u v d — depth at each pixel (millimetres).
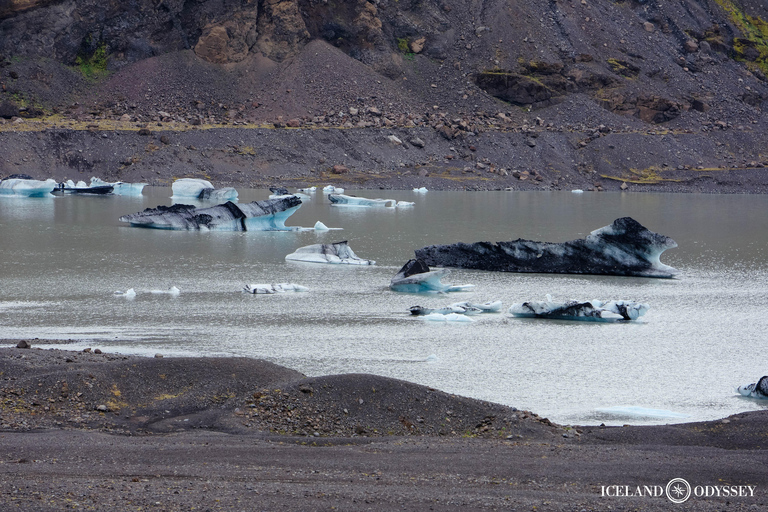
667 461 48469
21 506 36375
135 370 65438
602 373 80688
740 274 158125
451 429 58531
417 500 39344
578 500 40219
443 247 164000
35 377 62250
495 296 127750
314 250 165500
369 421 58812
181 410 59875
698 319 111000
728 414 67938
